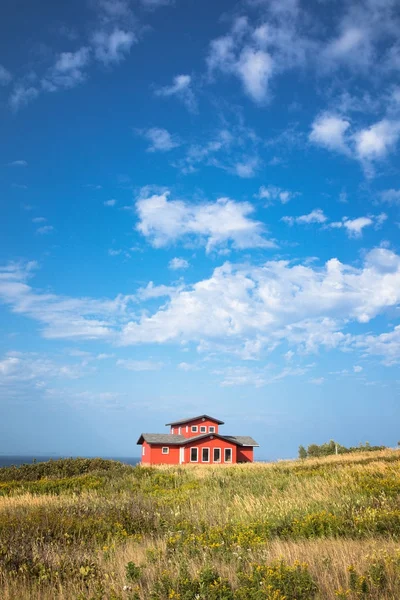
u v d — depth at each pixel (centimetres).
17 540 1085
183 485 2394
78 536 1215
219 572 810
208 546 991
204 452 5453
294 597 689
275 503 1540
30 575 895
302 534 1166
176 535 1154
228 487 2158
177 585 736
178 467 3562
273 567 778
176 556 936
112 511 1522
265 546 1008
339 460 3294
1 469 3559
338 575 769
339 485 1795
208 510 1557
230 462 5466
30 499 1944
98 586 771
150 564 884
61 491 2417
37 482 2756
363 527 1167
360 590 686
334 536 1142
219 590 691
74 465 3634
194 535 1133
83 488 2422
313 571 792
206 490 2102
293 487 1916
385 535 1105
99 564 943
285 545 988
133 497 1919
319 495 1609
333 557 859
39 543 1094
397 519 1184
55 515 1402
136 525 1377
